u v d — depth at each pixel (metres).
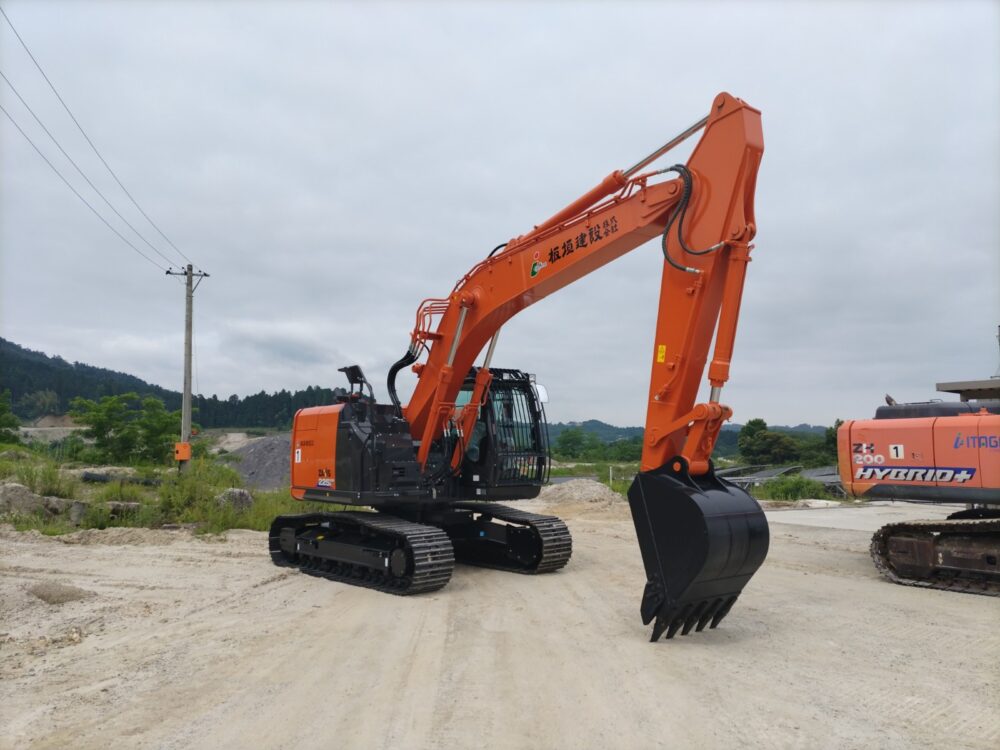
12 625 7.54
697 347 7.27
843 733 4.82
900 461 10.52
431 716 5.09
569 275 9.01
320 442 11.24
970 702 5.41
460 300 10.25
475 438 11.04
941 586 9.64
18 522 14.12
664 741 4.68
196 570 10.96
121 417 33.09
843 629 7.53
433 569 9.26
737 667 6.20
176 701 5.38
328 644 6.93
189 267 26.39
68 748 4.58
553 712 5.17
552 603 8.77
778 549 13.31
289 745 4.61
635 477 7.21
